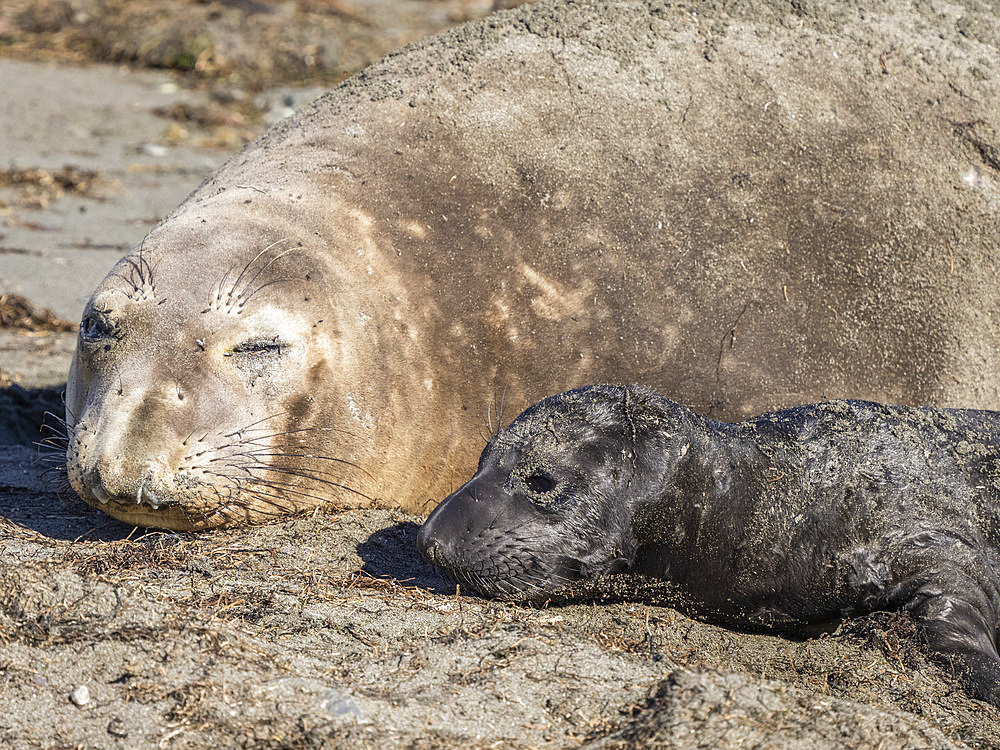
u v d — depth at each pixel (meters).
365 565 17.69
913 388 22.62
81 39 65.38
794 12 25.16
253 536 18.58
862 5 25.56
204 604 15.11
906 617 16.20
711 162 22.91
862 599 17.00
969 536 17.02
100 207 42.41
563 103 23.16
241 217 20.59
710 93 23.67
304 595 15.75
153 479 17.78
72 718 12.76
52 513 19.95
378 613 15.43
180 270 19.38
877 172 23.50
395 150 22.36
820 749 12.87
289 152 22.92
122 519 18.62
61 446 23.41
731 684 13.52
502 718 13.13
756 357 21.75
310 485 19.84
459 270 21.14
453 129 22.62
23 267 35.94
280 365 19.25
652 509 16.80
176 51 63.03
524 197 21.98
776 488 17.41
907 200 23.47
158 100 57.88
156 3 69.44
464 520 16.42
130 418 17.98
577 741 12.91
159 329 18.81
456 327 20.84
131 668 13.39
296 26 66.31
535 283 21.36
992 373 23.36
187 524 18.75
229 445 18.58
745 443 17.86
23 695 12.99
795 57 24.47
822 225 22.81
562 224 21.86
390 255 20.91
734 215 22.50
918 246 23.23
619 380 21.38
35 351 30.17
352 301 20.16
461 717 13.06
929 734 13.40
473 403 20.89
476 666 14.07
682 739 12.69
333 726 12.68
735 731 12.86
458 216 21.59
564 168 22.34
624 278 21.70
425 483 21.09
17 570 14.64
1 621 13.98
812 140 23.47
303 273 19.89
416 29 71.12
